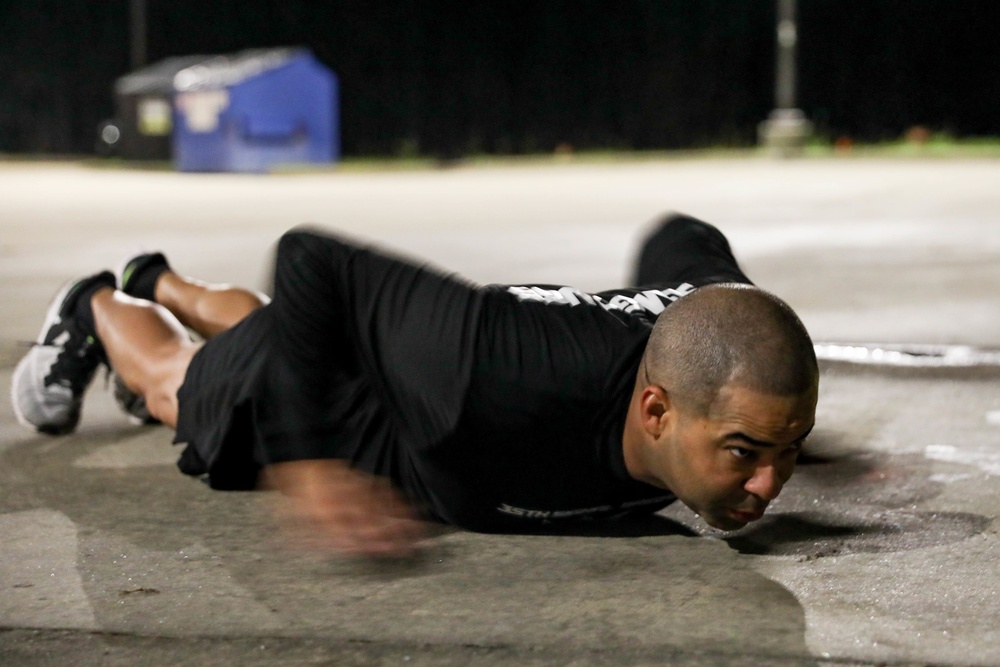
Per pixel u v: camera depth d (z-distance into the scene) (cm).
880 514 523
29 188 3362
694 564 461
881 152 4597
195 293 671
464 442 456
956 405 735
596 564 462
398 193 2956
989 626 399
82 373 651
